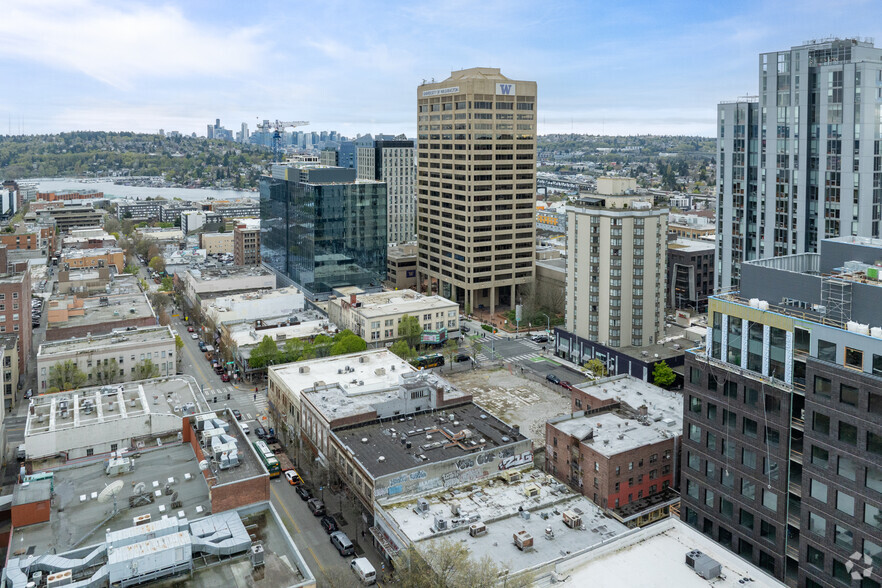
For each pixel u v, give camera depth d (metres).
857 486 87.62
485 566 95.56
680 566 91.31
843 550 90.00
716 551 93.94
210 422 122.94
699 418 112.19
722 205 196.00
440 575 97.56
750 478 104.31
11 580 84.00
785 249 178.25
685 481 116.31
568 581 88.69
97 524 100.06
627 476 134.62
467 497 126.38
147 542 88.38
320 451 155.62
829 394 90.38
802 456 95.19
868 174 158.00
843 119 160.62
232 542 92.50
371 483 126.44
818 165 168.00
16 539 96.12
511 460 138.62
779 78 175.38
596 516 119.56
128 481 112.25
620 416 153.25
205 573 88.44
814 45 171.12
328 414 153.38
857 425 87.06
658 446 138.38
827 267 109.56
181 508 104.06
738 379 104.62
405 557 107.44
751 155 185.75
